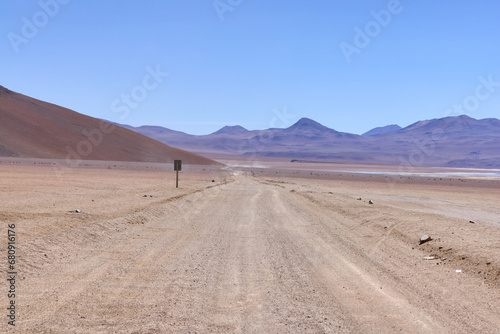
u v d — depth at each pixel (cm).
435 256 1291
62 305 782
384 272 1092
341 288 940
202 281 978
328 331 689
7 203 2238
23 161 11000
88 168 9481
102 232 1558
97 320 715
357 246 1456
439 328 714
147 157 16812
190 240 1516
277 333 680
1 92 17538
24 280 935
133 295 856
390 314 776
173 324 708
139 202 2659
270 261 1202
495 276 1012
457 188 7388
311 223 2044
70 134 16550
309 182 7738
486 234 1592
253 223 2012
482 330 707
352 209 2594
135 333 665
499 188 8150
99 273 1016
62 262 1113
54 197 2739
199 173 10675
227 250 1352
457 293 913
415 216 2192
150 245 1398
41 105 18000
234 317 749
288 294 889
